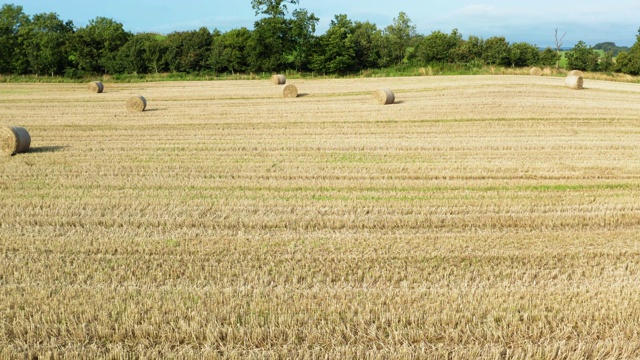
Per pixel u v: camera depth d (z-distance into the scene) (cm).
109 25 7912
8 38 6762
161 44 6781
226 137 2186
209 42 6969
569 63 6469
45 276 833
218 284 806
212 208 1220
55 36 6656
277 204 1256
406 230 1088
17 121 2658
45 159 1755
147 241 1002
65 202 1267
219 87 4781
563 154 1845
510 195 1348
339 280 830
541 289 792
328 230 1082
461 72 5744
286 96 3716
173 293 771
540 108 2866
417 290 784
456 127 2383
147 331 665
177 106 3272
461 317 698
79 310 715
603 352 628
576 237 1044
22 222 1119
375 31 7562
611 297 758
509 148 1947
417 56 7112
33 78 6100
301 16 6831
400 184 1463
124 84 5459
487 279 836
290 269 867
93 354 621
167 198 1306
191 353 620
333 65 6569
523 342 648
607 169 1634
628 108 2891
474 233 1069
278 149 1941
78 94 4209
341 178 1530
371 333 658
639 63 6128
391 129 2350
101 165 1675
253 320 688
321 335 658
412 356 616
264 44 6738
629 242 1014
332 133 2269
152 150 1920
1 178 1503
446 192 1375
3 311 718
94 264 884
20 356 617
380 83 4744
